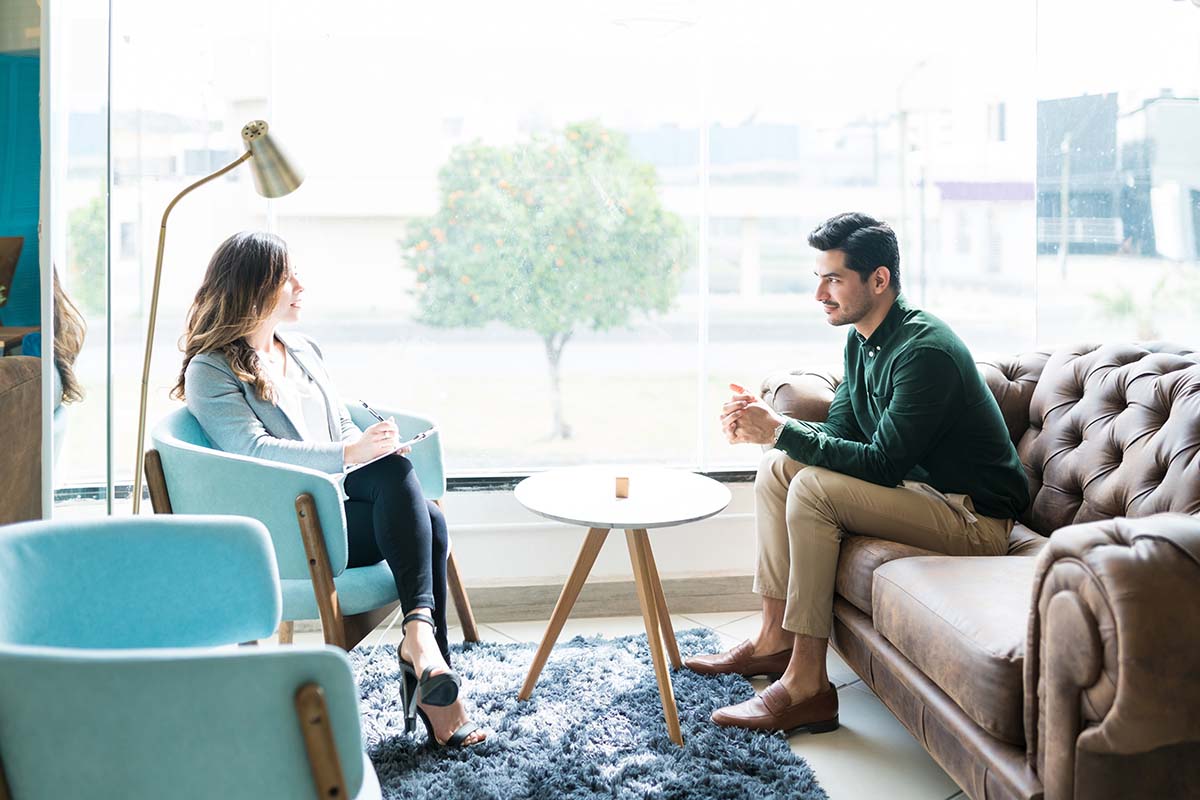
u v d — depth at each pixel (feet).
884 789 7.55
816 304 11.91
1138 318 11.36
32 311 7.98
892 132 11.84
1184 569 5.23
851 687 9.43
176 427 7.85
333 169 11.21
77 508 8.43
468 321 11.57
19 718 3.96
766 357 11.94
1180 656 5.17
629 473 9.32
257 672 4.01
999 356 9.96
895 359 8.61
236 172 11.02
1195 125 10.96
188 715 4.00
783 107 11.67
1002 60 11.85
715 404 11.92
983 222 12.03
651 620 8.18
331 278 11.33
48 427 7.99
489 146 11.38
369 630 7.84
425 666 7.41
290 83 11.05
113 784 4.04
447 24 11.19
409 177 11.32
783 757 7.84
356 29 11.08
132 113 10.00
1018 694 6.02
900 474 8.46
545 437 11.78
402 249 11.39
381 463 8.20
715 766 7.69
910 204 11.94
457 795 7.23
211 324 8.32
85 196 8.52
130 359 9.93
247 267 8.30
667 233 11.68
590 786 7.38
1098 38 11.33
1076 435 8.79
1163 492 7.45
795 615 8.42
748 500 11.59
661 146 11.58
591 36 11.37
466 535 11.16
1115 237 11.41
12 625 4.86
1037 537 8.64
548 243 11.57
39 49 7.93
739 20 11.52
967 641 6.39
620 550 11.30
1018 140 11.96
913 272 12.03
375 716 8.46
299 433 8.36
